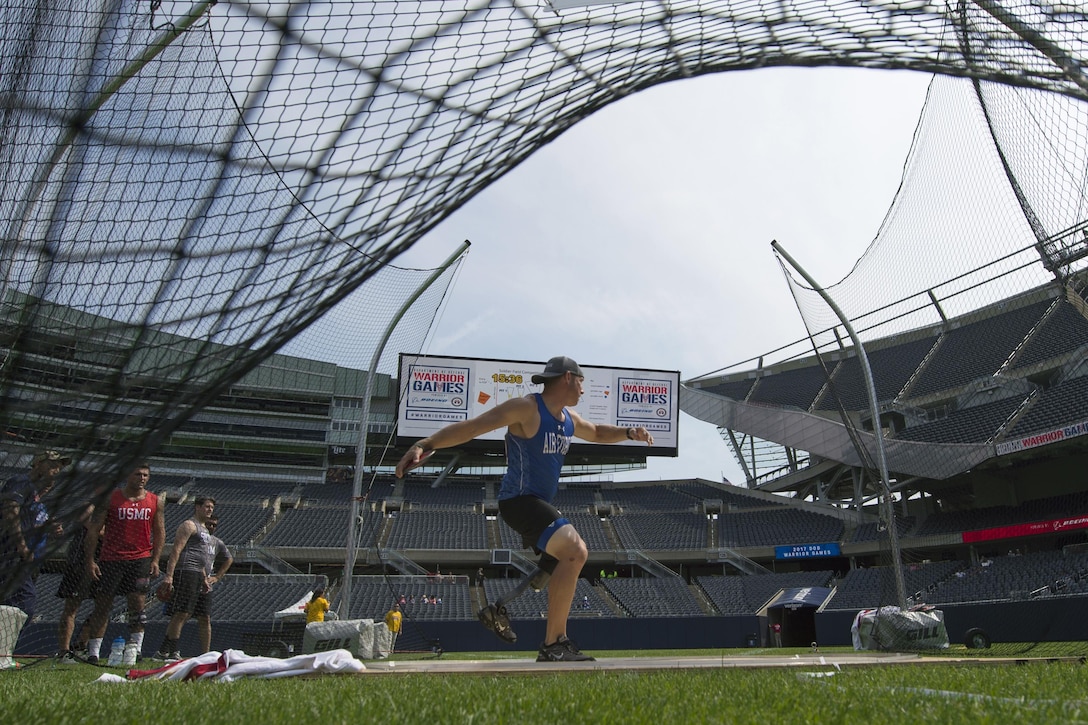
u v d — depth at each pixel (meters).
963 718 1.77
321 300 3.36
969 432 29.67
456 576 33.59
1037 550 29.02
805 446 33.41
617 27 3.80
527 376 33.28
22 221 2.89
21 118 2.97
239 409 40.75
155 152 3.09
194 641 15.93
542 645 4.06
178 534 7.54
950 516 31.27
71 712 2.05
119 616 14.77
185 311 3.04
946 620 18.33
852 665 3.95
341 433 41.88
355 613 29.12
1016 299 32.72
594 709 1.95
